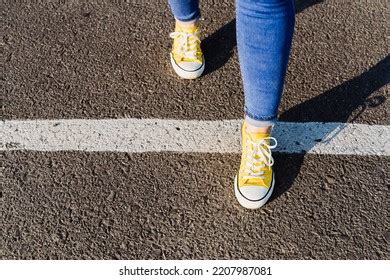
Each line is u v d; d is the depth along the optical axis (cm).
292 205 211
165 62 256
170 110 238
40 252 203
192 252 202
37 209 212
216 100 241
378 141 226
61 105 241
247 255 201
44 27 271
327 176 217
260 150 208
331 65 251
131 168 221
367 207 209
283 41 172
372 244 201
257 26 168
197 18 240
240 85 246
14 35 269
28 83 250
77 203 213
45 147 228
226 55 257
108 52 261
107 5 279
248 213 209
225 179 218
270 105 193
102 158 224
